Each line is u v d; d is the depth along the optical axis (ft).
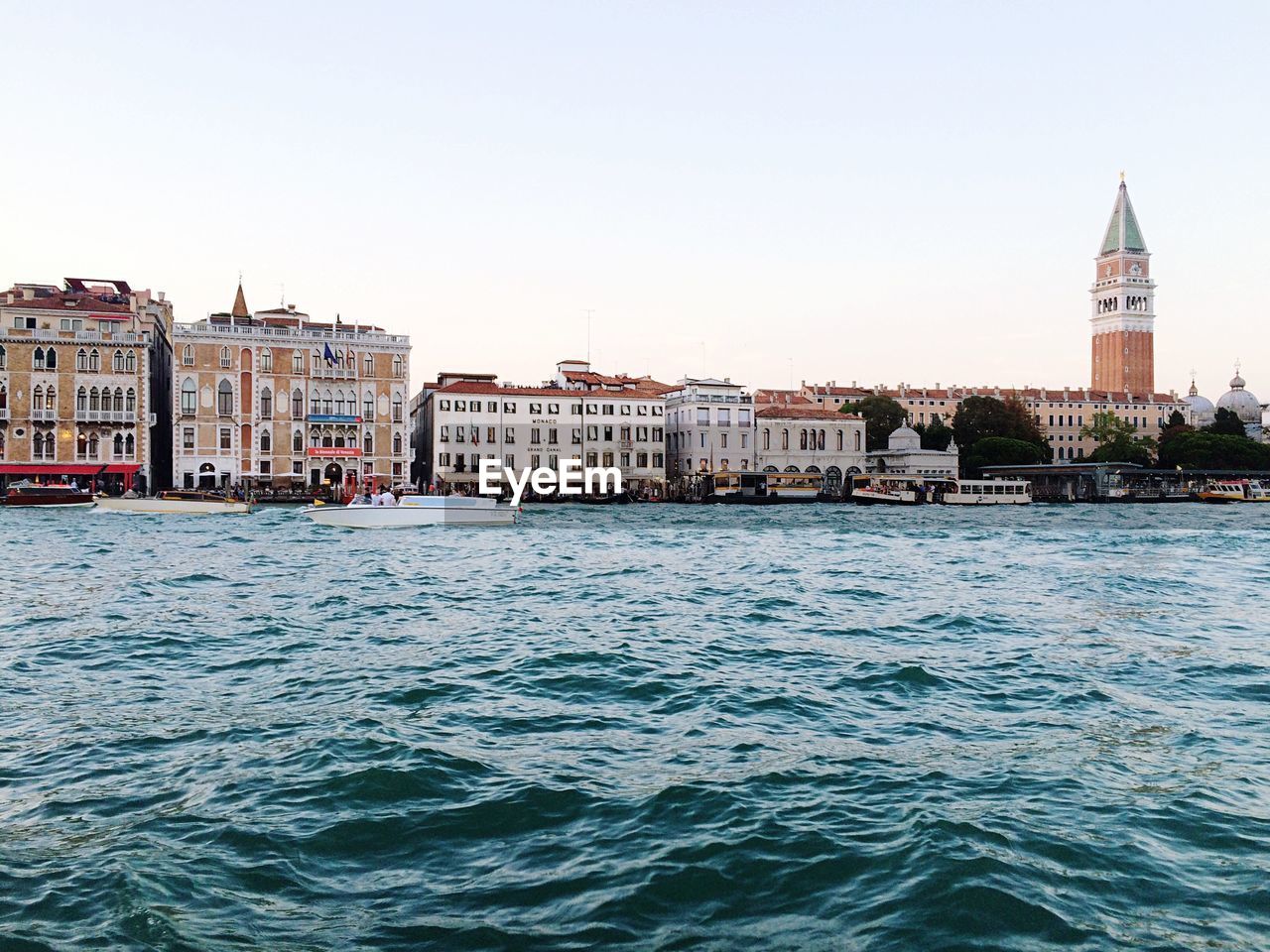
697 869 30.32
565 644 65.87
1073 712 49.06
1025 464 431.02
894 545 158.40
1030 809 35.06
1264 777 38.91
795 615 80.33
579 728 45.75
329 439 325.62
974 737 44.57
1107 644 67.67
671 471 405.39
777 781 38.06
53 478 275.59
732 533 187.52
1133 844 32.09
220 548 139.03
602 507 320.70
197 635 68.95
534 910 27.81
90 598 86.43
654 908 27.94
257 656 61.67
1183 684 55.16
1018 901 28.07
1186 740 44.14
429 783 37.65
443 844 32.30
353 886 29.35
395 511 192.34
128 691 52.39
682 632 71.46
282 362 319.68
